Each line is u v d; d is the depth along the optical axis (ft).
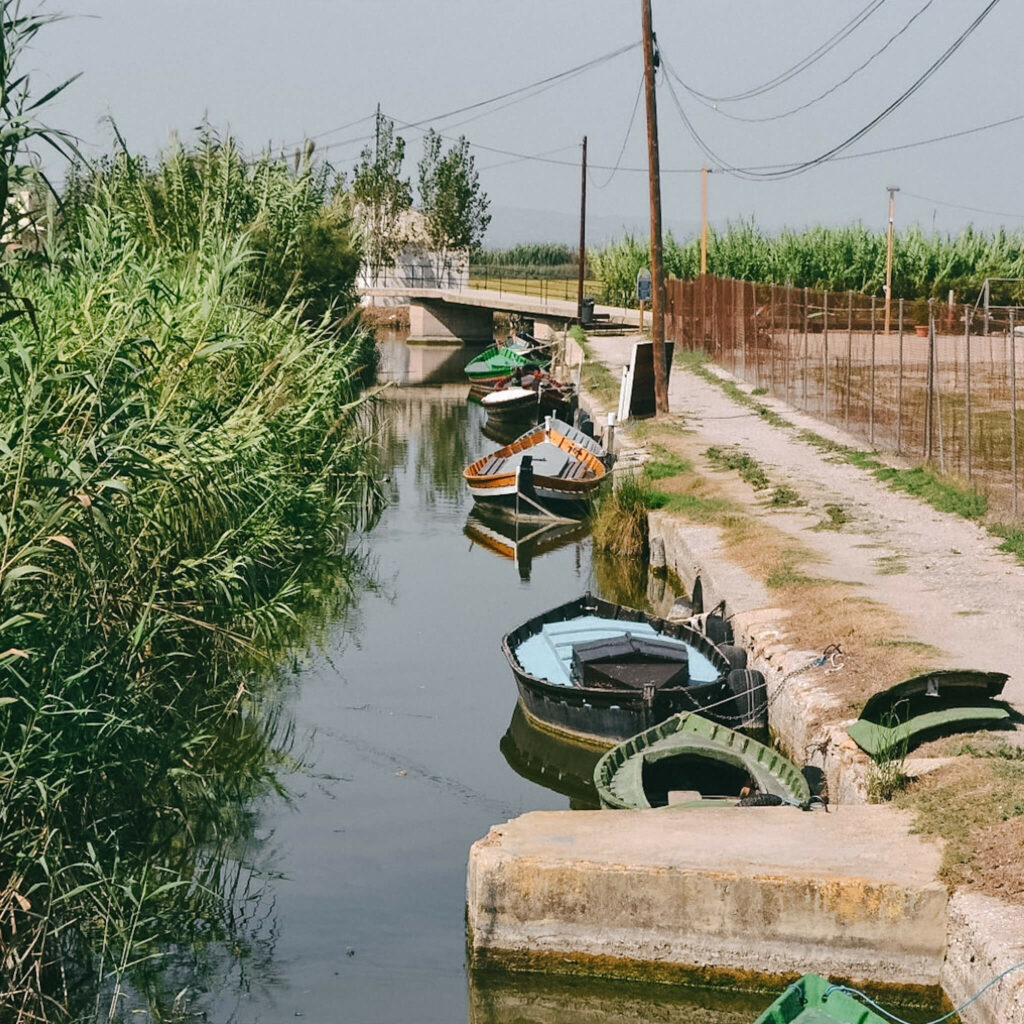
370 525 89.30
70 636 36.45
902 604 51.90
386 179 267.39
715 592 57.77
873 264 191.01
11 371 35.50
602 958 31.12
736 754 41.11
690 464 86.38
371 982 32.40
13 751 32.60
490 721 51.78
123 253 54.29
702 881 30.45
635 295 236.84
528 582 74.43
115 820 37.83
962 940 28.66
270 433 62.03
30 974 31.32
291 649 60.49
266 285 107.96
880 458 85.51
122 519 45.68
